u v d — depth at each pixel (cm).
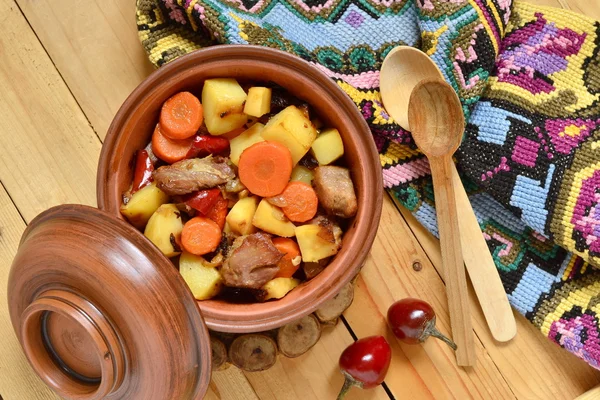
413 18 86
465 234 85
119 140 76
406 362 87
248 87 80
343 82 85
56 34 86
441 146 83
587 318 85
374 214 77
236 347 83
